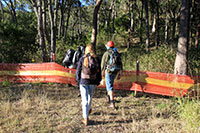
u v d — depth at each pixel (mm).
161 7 24156
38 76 7336
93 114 4398
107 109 4742
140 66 9172
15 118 3916
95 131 3553
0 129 3373
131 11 29766
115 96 5984
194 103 4188
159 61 8625
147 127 3746
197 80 5457
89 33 24547
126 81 6277
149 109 4789
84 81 3648
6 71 7324
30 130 3428
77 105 4980
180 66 6328
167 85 5789
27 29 14359
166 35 19531
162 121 3945
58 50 11852
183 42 6238
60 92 6203
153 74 5941
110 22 31469
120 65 4805
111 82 4809
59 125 3686
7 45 11484
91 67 3631
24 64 7324
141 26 26547
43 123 3795
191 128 3283
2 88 6473
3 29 11977
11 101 5070
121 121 4031
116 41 24344
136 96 6012
